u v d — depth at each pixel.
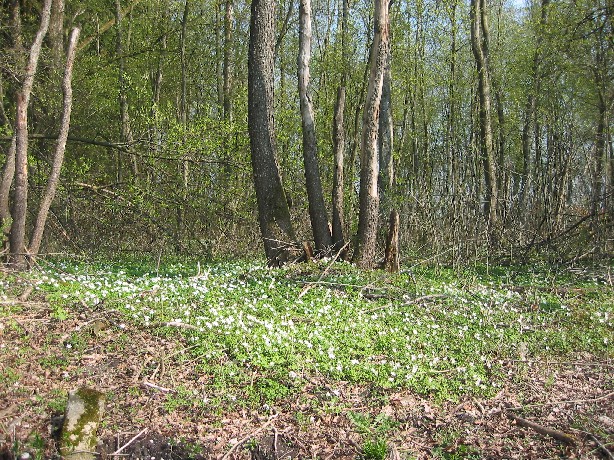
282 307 10.16
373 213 14.85
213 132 17.59
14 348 7.59
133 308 8.77
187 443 6.37
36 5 18.42
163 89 27.30
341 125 15.80
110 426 6.52
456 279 13.85
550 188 18.98
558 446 6.53
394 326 9.74
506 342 9.45
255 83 14.58
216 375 7.59
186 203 17.77
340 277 12.55
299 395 7.29
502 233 18.56
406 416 7.09
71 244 16.94
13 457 5.91
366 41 25.83
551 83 24.81
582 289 13.13
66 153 18.81
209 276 12.05
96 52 22.03
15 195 11.84
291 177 20.58
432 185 24.03
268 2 14.50
